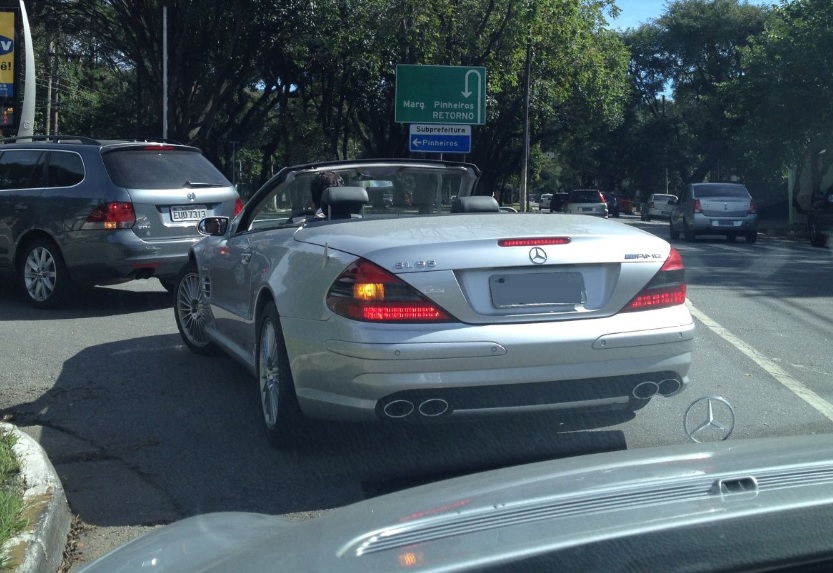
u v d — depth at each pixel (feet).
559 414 17.28
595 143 201.16
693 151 189.26
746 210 76.43
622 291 15.44
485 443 17.56
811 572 6.49
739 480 7.70
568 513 7.34
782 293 39.52
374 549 7.06
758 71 101.04
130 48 100.83
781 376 23.38
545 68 119.03
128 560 8.87
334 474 16.34
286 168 20.30
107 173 31.86
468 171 21.08
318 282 15.43
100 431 18.98
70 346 26.84
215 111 97.35
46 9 97.14
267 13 91.97
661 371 15.51
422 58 100.83
